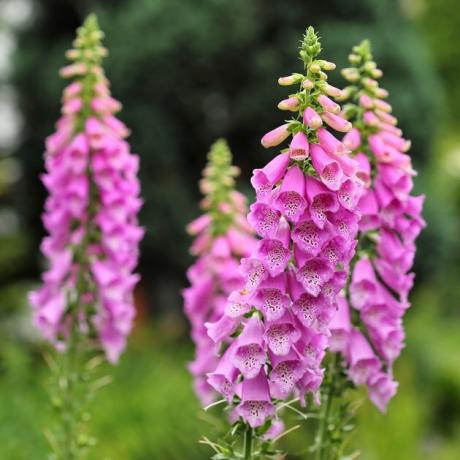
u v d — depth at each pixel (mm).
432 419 14422
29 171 14766
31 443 7785
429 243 13906
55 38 14680
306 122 2600
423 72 13867
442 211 14156
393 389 3771
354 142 3779
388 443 8797
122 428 8742
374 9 13492
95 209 4777
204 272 5246
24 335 11797
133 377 10641
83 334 4762
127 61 12766
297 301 2574
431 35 28500
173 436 8852
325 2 13297
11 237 14344
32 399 8773
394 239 3793
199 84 13156
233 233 5172
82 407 4586
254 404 2676
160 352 12289
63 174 4730
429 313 17547
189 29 12648
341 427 3789
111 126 4820
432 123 14016
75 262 4828
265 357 2623
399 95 13453
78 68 4754
